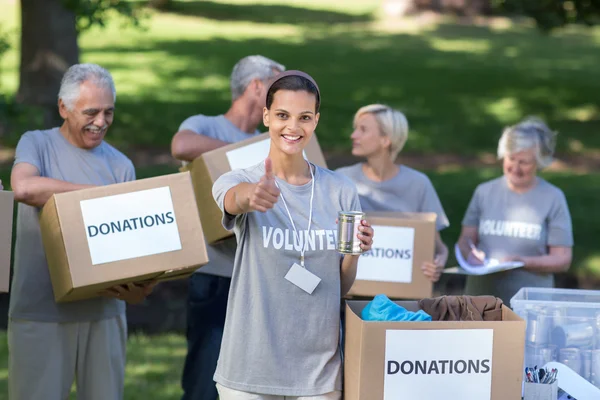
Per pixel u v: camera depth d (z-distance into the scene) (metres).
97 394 4.63
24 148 4.46
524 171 5.42
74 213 4.12
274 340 3.48
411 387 3.39
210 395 5.14
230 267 5.13
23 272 4.48
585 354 3.80
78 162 4.54
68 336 4.54
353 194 3.62
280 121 3.45
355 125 5.55
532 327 3.80
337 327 3.55
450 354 3.40
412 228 5.25
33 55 14.68
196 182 5.05
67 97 4.43
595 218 11.29
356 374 3.40
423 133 17.00
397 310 3.60
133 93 18.78
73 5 11.01
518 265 5.22
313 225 3.51
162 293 8.74
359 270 5.26
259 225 3.47
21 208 4.50
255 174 3.56
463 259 5.34
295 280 3.47
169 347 7.49
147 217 4.19
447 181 13.05
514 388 3.45
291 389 3.48
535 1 16.27
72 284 4.11
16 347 4.51
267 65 5.41
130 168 4.71
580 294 4.13
